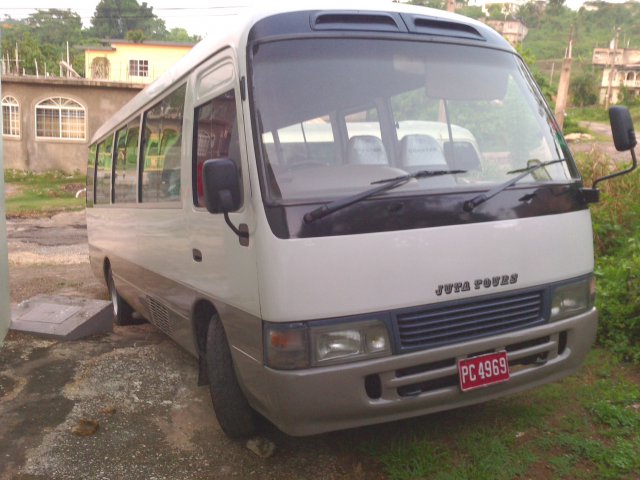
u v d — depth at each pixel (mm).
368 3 4035
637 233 7121
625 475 3545
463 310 3498
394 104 3773
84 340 6512
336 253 3236
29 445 4238
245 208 3445
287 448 4043
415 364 3377
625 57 62281
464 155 3840
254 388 3518
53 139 25844
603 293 5738
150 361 5773
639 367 5008
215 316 4121
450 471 3625
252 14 3766
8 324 6598
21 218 18156
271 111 3502
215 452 4074
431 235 3412
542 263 3750
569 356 3920
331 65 3703
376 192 3365
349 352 3268
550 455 3777
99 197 8180
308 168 3459
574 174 4090
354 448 3984
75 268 11242
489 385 3564
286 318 3201
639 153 14492
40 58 46062
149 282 5711
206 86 4148
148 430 4410
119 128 6906
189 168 4410
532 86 4344
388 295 3320
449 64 4004
